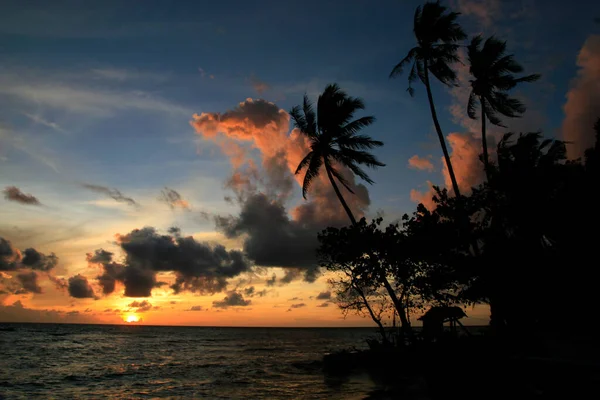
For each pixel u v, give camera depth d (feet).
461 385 58.49
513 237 79.00
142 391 77.46
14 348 190.08
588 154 76.18
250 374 100.63
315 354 172.76
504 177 79.20
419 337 93.09
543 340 64.69
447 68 90.27
